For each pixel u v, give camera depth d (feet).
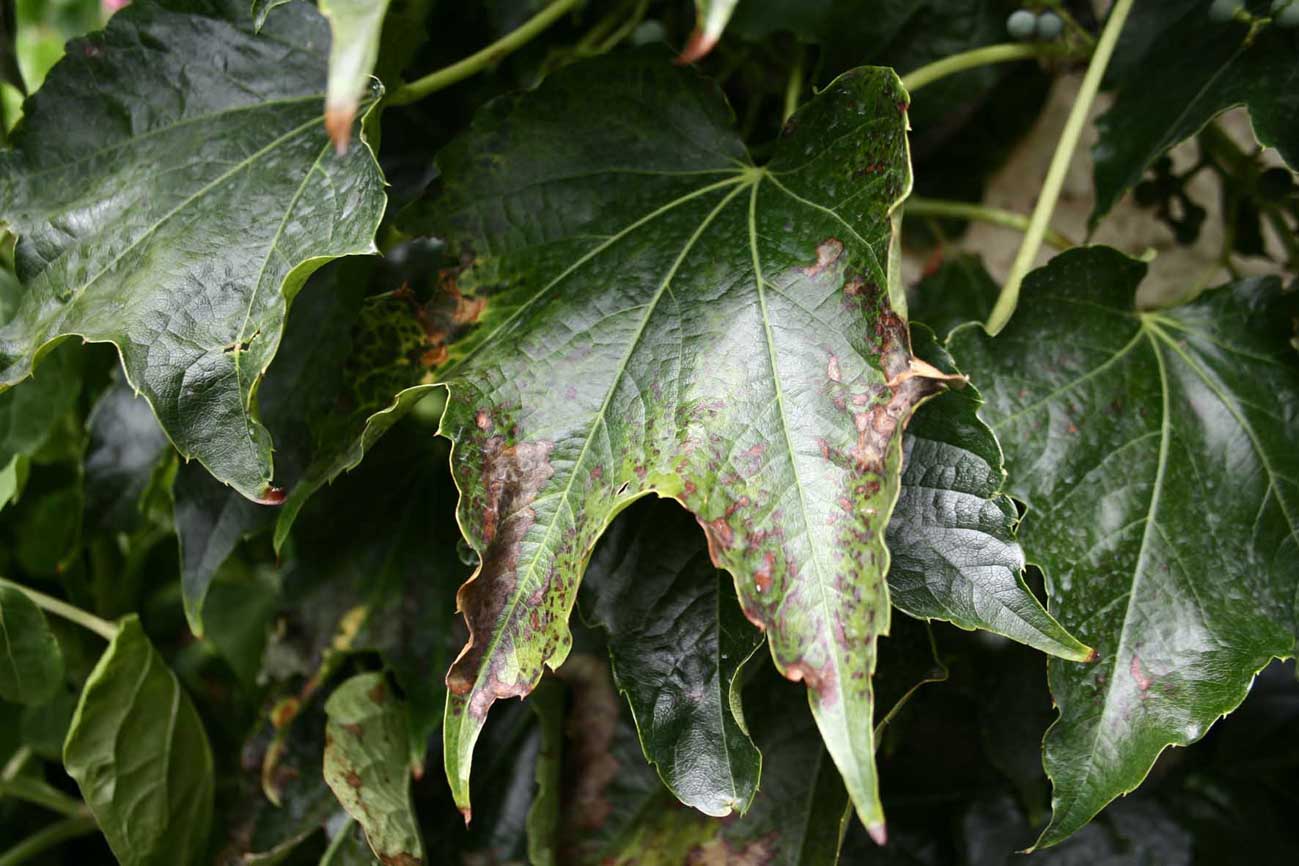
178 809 1.86
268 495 1.50
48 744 2.01
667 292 1.55
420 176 1.85
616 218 1.60
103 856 2.14
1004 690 1.81
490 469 1.51
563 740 1.77
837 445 1.46
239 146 1.61
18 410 1.85
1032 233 1.69
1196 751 1.93
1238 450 1.63
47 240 1.61
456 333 1.60
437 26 1.87
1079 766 1.53
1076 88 2.09
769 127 1.94
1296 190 1.86
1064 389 1.63
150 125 1.63
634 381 1.53
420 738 1.76
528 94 1.63
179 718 1.87
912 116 1.86
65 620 2.01
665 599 1.60
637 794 1.74
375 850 1.70
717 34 1.31
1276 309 1.67
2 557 1.99
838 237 1.51
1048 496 1.60
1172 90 1.71
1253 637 1.56
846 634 1.41
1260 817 1.90
